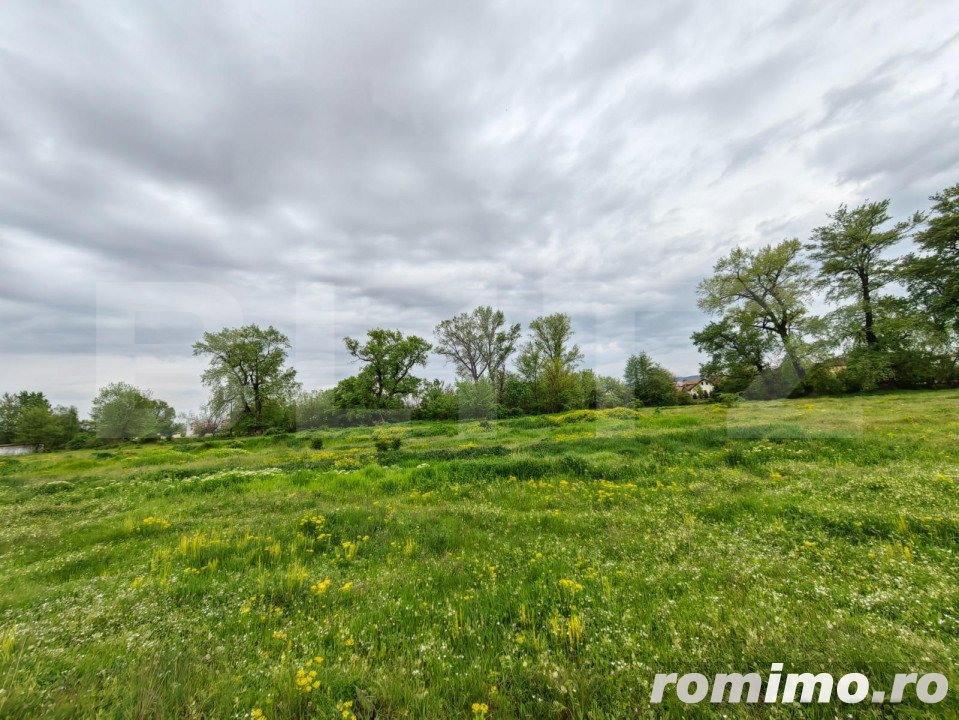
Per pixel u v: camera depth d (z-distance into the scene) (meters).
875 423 13.41
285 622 3.90
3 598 4.59
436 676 2.88
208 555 6.03
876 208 28.92
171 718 2.48
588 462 11.48
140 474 15.64
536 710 2.53
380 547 6.25
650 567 4.89
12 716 2.42
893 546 4.84
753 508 6.86
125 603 4.32
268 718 2.51
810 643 2.92
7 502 11.62
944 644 2.86
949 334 24.30
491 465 11.91
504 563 5.24
